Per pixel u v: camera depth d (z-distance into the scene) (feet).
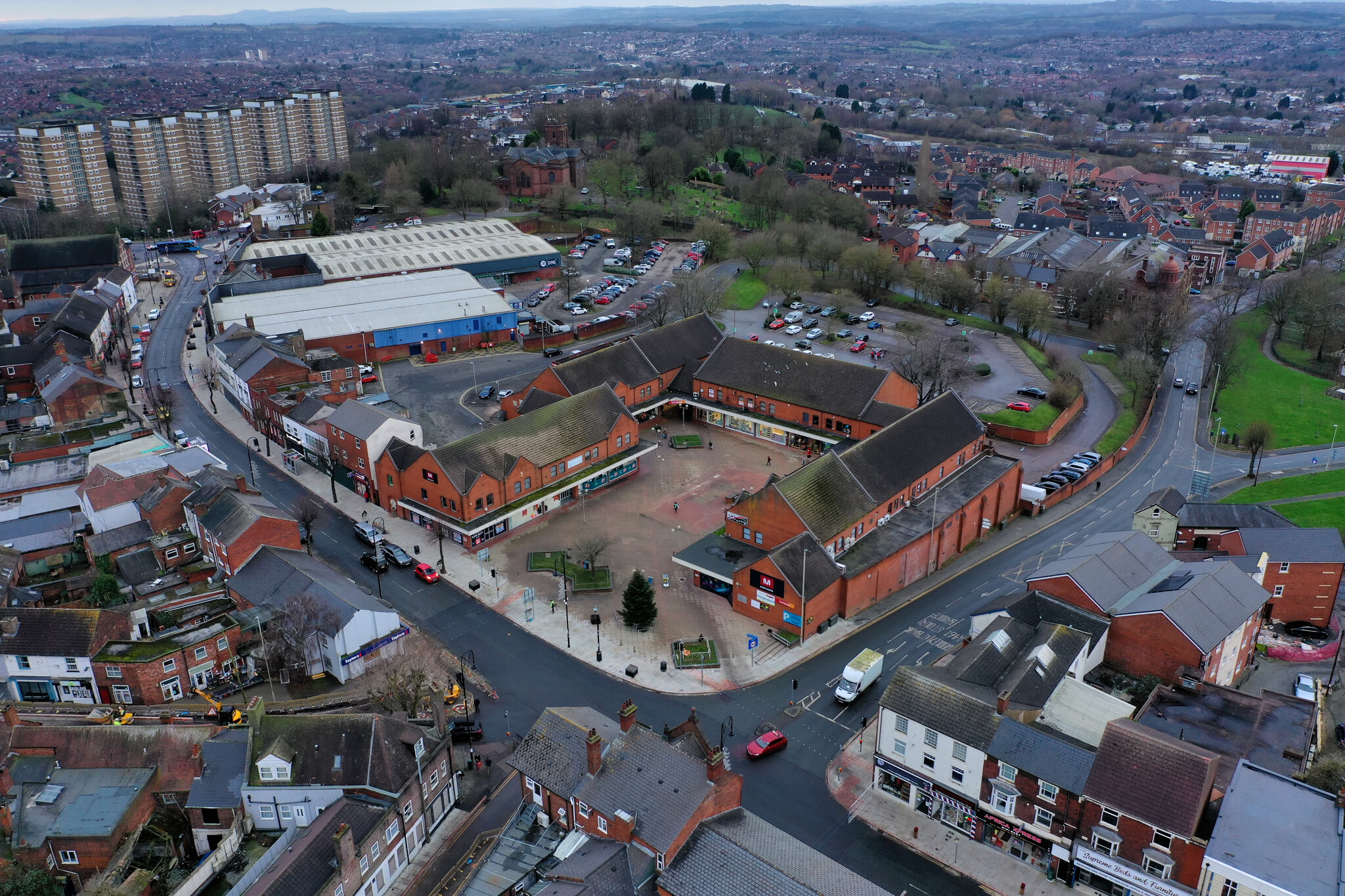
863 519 328.29
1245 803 193.06
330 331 528.22
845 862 217.97
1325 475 426.51
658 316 590.96
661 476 410.11
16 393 495.82
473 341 568.82
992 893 210.38
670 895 184.75
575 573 334.03
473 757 251.19
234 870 209.15
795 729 261.85
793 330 606.96
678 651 293.23
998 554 358.02
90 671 264.93
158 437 407.03
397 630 289.53
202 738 227.40
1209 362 556.51
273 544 311.27
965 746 220.43
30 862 206.28
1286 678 283.38
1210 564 284.82
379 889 208.23
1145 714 237.45
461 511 345.31
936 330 626.23
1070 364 540.52
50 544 329.93
